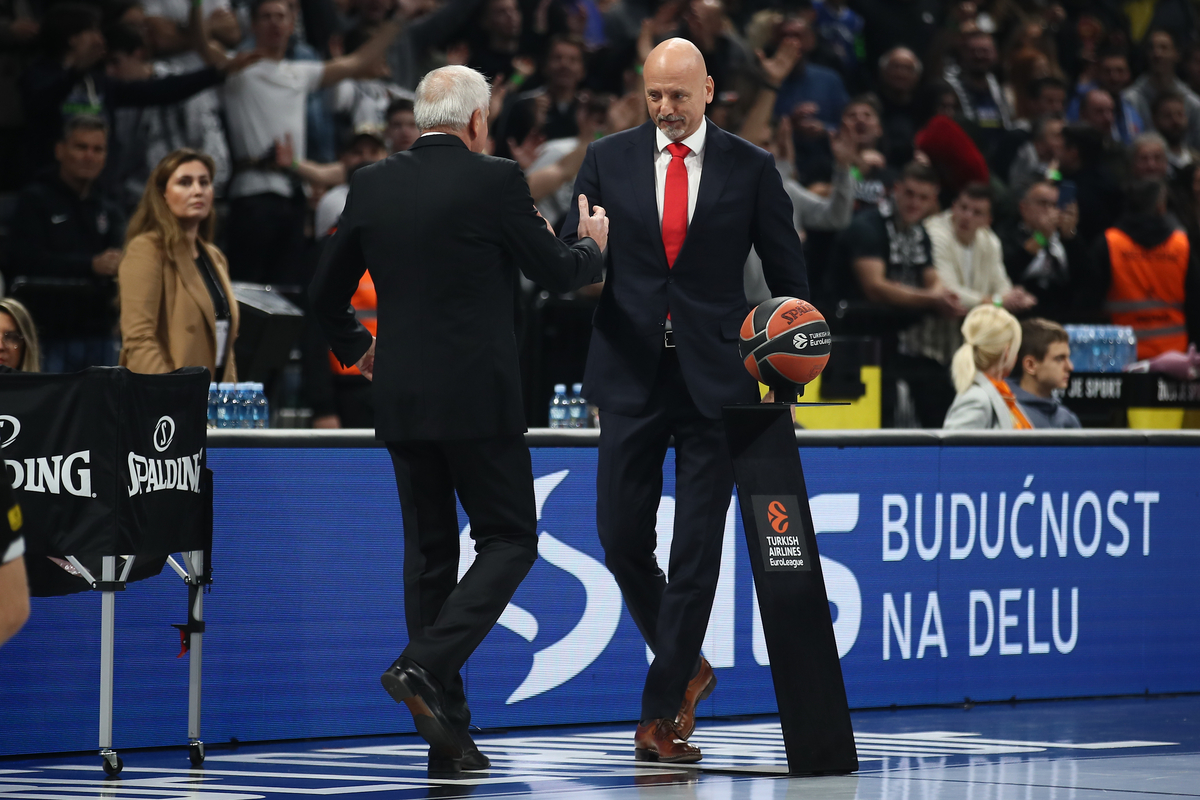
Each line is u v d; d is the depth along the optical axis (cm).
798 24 2631
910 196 2180
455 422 991
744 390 1077
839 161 2252
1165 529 1549
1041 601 1484
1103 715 1370
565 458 1295
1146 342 2344
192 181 1363
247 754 1121
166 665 1158
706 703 1341
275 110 2128
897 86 2739
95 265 1742
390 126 2148
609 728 1282
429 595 1030
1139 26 3553
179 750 1148
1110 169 2784
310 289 1052
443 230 992
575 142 2317
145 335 1335
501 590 1005
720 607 1345
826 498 1384
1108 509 1519
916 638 1422
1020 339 1589
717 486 1077
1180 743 1186
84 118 1825
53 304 1716
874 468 1405
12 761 1089
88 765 1066
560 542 1291
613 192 1102
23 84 2031
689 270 1080
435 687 983
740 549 1355
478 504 1023
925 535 1427
